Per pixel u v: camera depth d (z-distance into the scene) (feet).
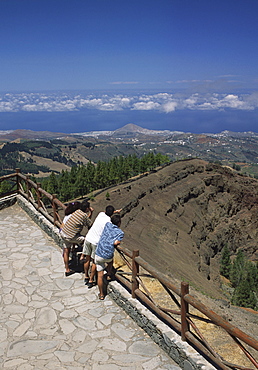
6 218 41.52
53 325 20.38
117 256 34.01
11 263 29.01
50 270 27.86
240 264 178.70
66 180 243.40
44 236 35.60
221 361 14.80
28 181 42.63
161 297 28.50
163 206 207.21
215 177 279.69
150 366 16.90
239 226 259.80
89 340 18.98
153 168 296.71
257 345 12.46
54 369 16.49
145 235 160.86
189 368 16.22
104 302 23.17
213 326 25.39
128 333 19.74
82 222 26.22
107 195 181.16
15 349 18.02
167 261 133.18
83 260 26.94
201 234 215.72
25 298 23.44
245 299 107.86
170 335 17.79
